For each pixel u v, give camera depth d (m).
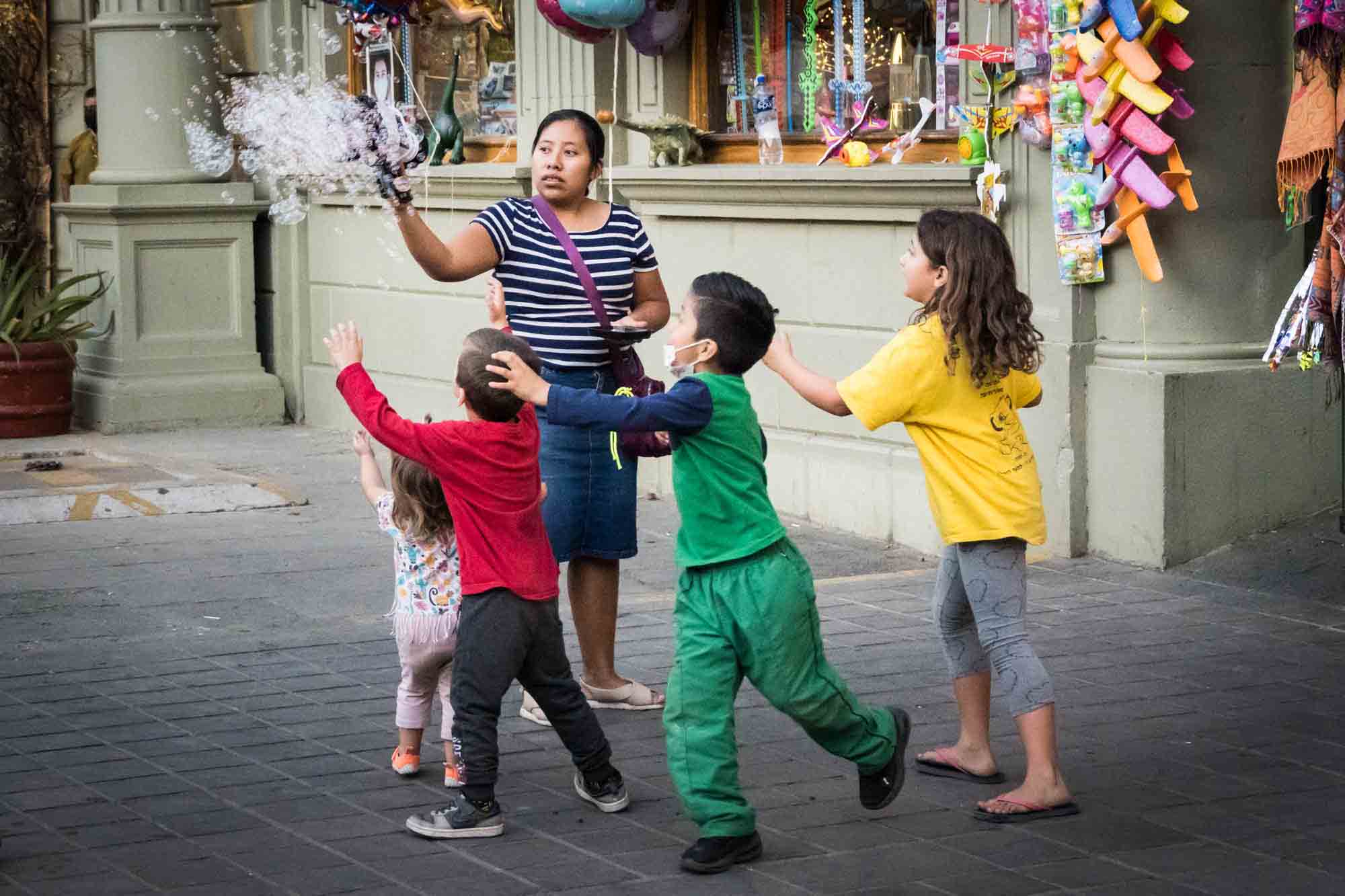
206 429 13.73
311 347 14.10
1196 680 6.64
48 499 10.37
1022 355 5.01
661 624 7.70
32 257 14.92
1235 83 8.35
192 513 10.42
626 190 10.65
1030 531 5.12
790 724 6.21
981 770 5.52
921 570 8.77
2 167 14.76
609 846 5.00
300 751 5.89
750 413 4.86
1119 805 5.27
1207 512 8.39
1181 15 7.93
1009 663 5.14
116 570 8.84
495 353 4.92
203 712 6.37
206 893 4.62
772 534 4.79
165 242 13.61
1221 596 7.89
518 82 11.52
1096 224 8.33
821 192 9.45
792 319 9.95
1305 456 8.68
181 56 13.63
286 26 13.60
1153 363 8.38
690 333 4.84
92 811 5.29
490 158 12.30
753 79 10.38
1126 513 8.46
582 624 6.43
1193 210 8.00
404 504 5.29
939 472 5.11
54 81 14.95
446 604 5.36
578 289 6.27
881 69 9.75
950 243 5.00
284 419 14.13
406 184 5.86
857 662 6.96
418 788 5.52
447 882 4.71
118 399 13.38
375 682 6.77
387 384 13.26
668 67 10.58
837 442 9.81
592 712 5.26
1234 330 8.48
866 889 4.63
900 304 9.31
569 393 4.75
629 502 6.33
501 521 5.03
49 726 6.20
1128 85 7.99
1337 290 7.29
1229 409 8.39
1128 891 4.58
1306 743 5.86
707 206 10.23
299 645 7.36
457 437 4.96
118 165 13.66
